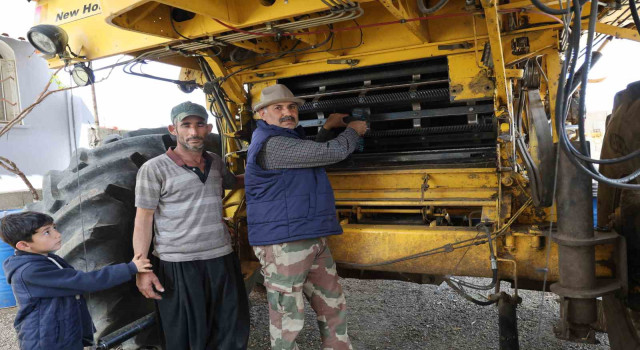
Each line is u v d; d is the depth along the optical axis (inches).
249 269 96.9
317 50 100.3
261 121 82.7
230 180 90.7
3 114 289.3
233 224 98.3
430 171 93.8
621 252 69.9
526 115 116.6
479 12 76.3
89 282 70.0
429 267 86.4
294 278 77.9
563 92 56.9
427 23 93.2
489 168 89.1
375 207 101.1
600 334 102.4
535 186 75.7
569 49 56.4
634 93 77.7
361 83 106.2
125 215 86.1
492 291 134.0
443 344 103.1
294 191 77.7
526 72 91.2
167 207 79.0
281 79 109.4
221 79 100.4
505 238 81.8
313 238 79.2
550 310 118.1
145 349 90.2
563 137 57.6
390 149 112.0
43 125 308.5
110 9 67.7
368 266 89.6
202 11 69.5
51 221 72.5
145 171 77.2
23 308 69.6
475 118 97.7
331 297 83.3
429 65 98.3
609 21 126.5
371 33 98.5
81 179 89.2
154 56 96.3
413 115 101.0
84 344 77.0
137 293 88.7
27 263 69.1
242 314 85.4
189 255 78.7
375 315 120.5
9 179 285.6
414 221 98.0
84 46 92.0
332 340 83.3
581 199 67.7
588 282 68.2
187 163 80.7
